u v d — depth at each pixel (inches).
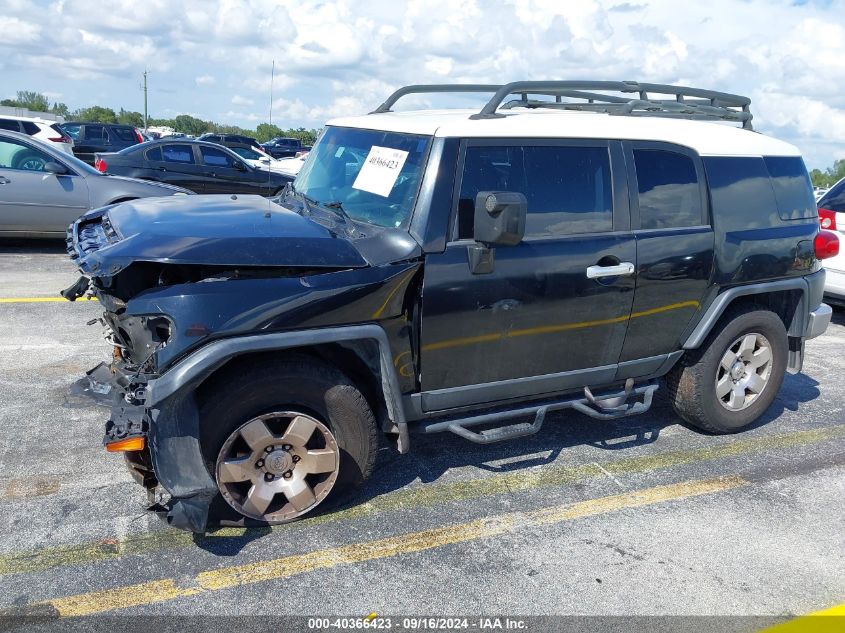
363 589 120.7
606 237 153.8
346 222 142.4
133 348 127.1
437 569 127.0
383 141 150.9
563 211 149.8
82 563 124.5
